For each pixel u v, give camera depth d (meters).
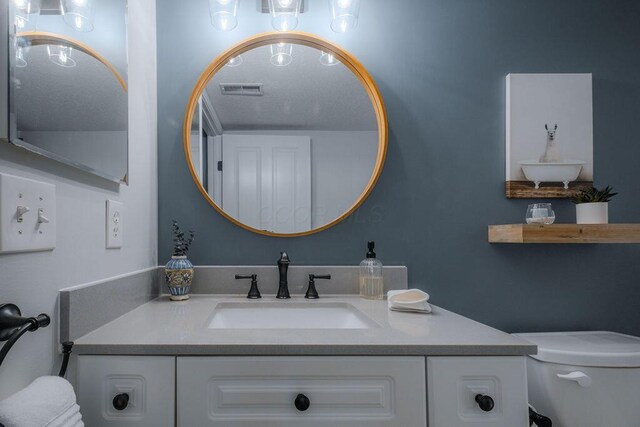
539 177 1.39
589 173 1.40
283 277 1.28
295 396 0.75
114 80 0.97
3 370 0.60
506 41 1.43
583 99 1.41
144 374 0.75
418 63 1.41
